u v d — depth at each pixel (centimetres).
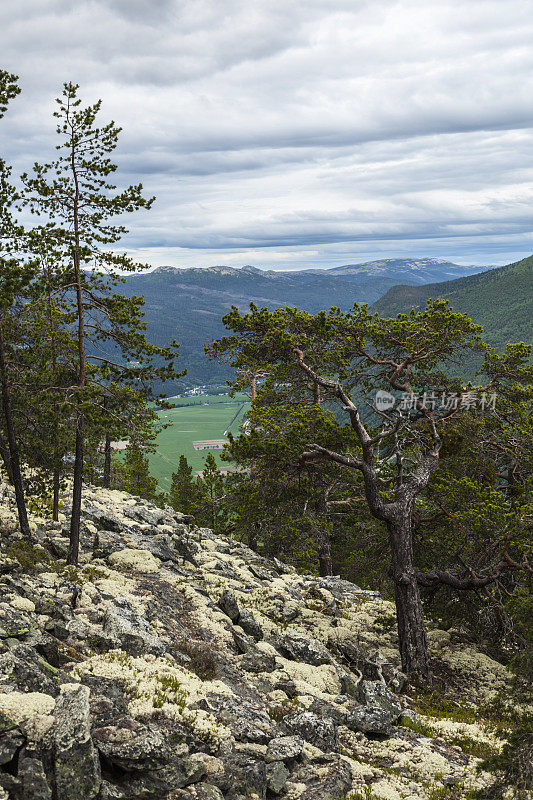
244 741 1164
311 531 3259
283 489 2703
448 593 2609
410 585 2206
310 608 2583
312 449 2373
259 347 2316
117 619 1459
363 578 3503
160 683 1205
